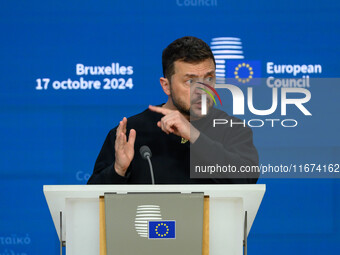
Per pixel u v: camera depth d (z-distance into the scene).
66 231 1.72
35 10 3.57
